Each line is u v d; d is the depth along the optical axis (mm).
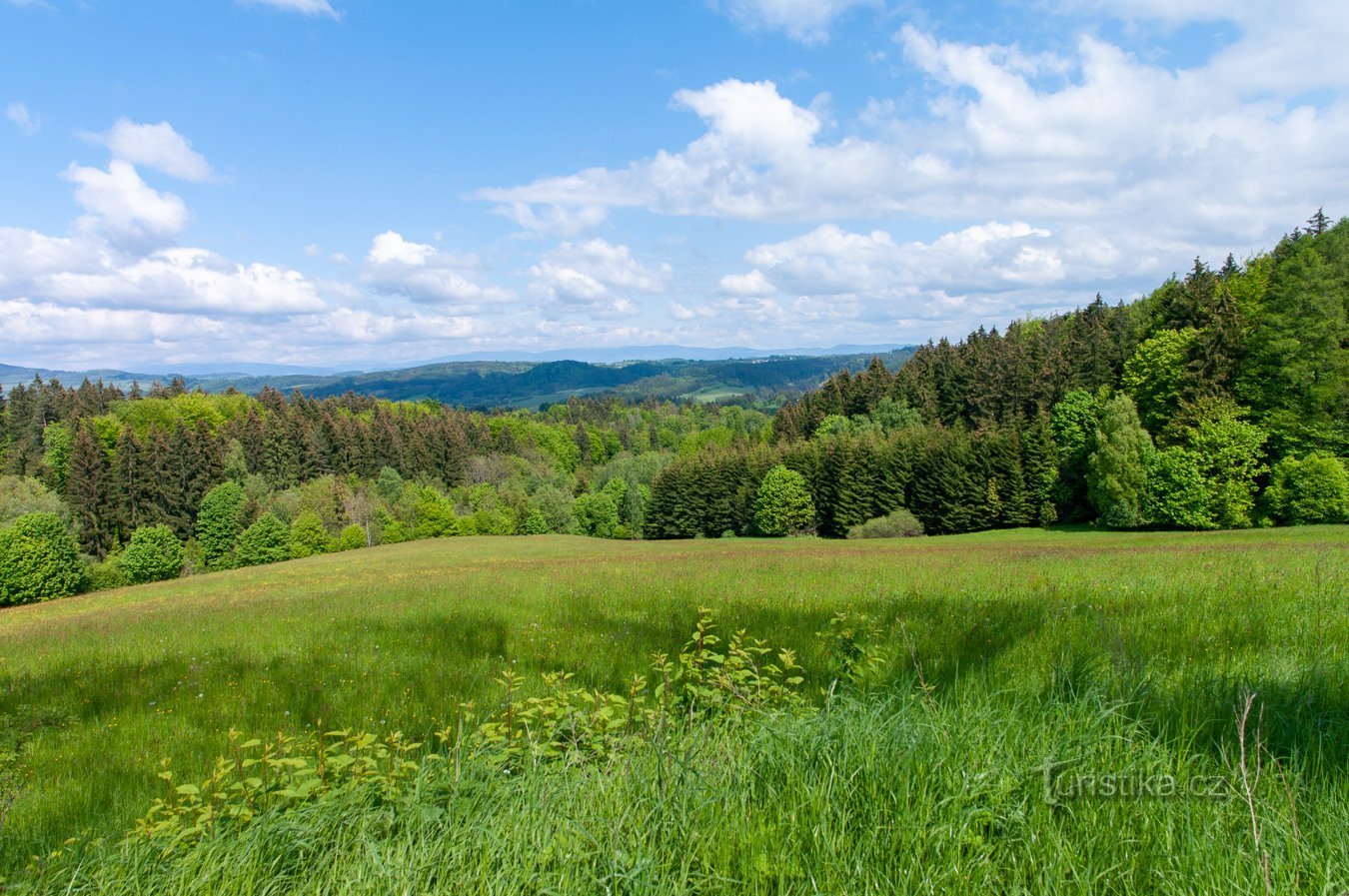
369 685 7934
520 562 34000
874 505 64188
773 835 2557
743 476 77250
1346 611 6461
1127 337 63969
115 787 5410
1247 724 3297
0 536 49188
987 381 70000
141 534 60594
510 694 5430
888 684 5109
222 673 9219
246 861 2824
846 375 92375
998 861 2404
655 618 10633
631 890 2342
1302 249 43094
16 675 10297
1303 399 41562
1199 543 26297
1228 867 2242
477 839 2754
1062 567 15250
